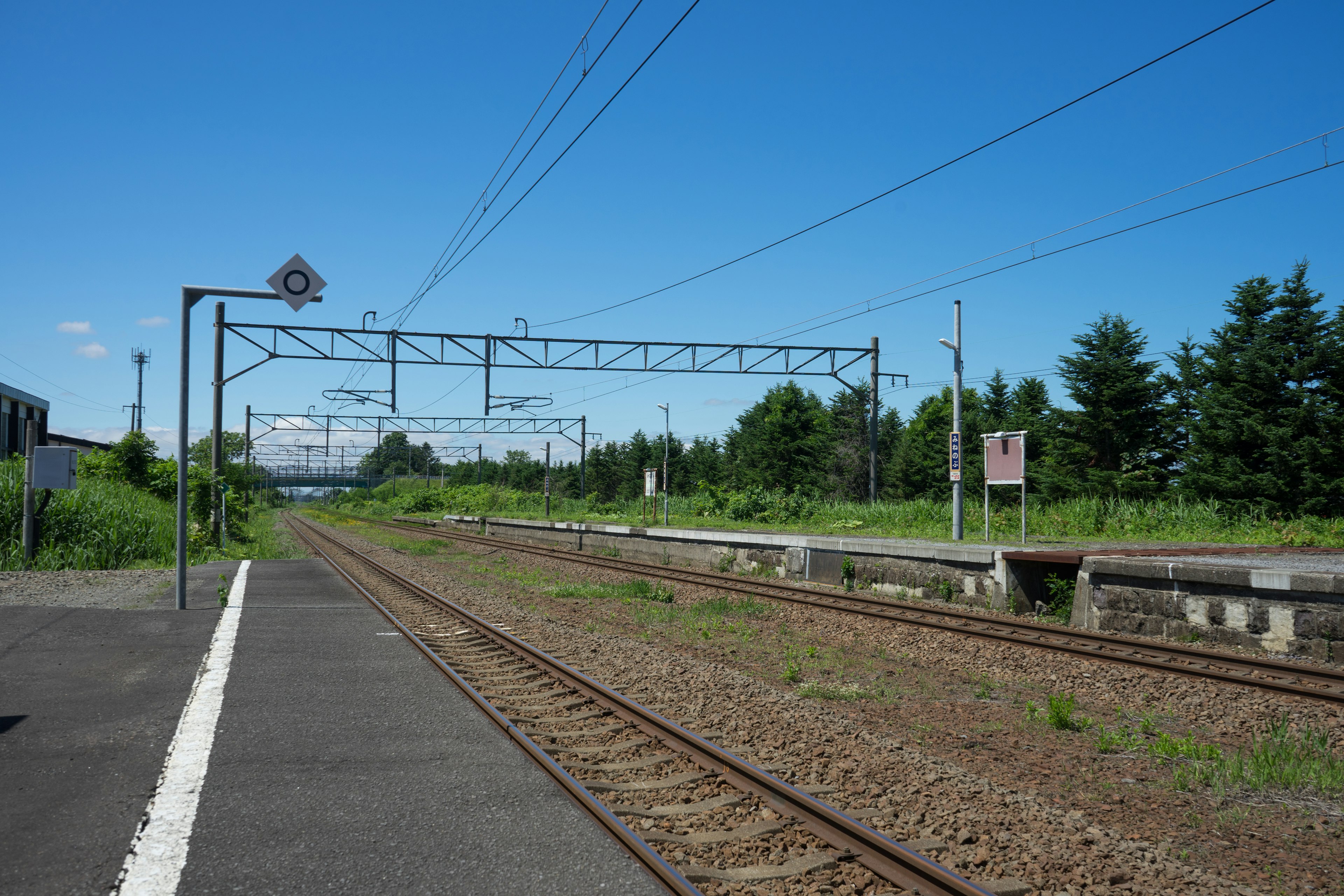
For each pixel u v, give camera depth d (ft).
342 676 28.02
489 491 230.89
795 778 19.01
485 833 15.17
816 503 110.73
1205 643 36.50
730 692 26.91
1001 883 13.71
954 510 65.21
